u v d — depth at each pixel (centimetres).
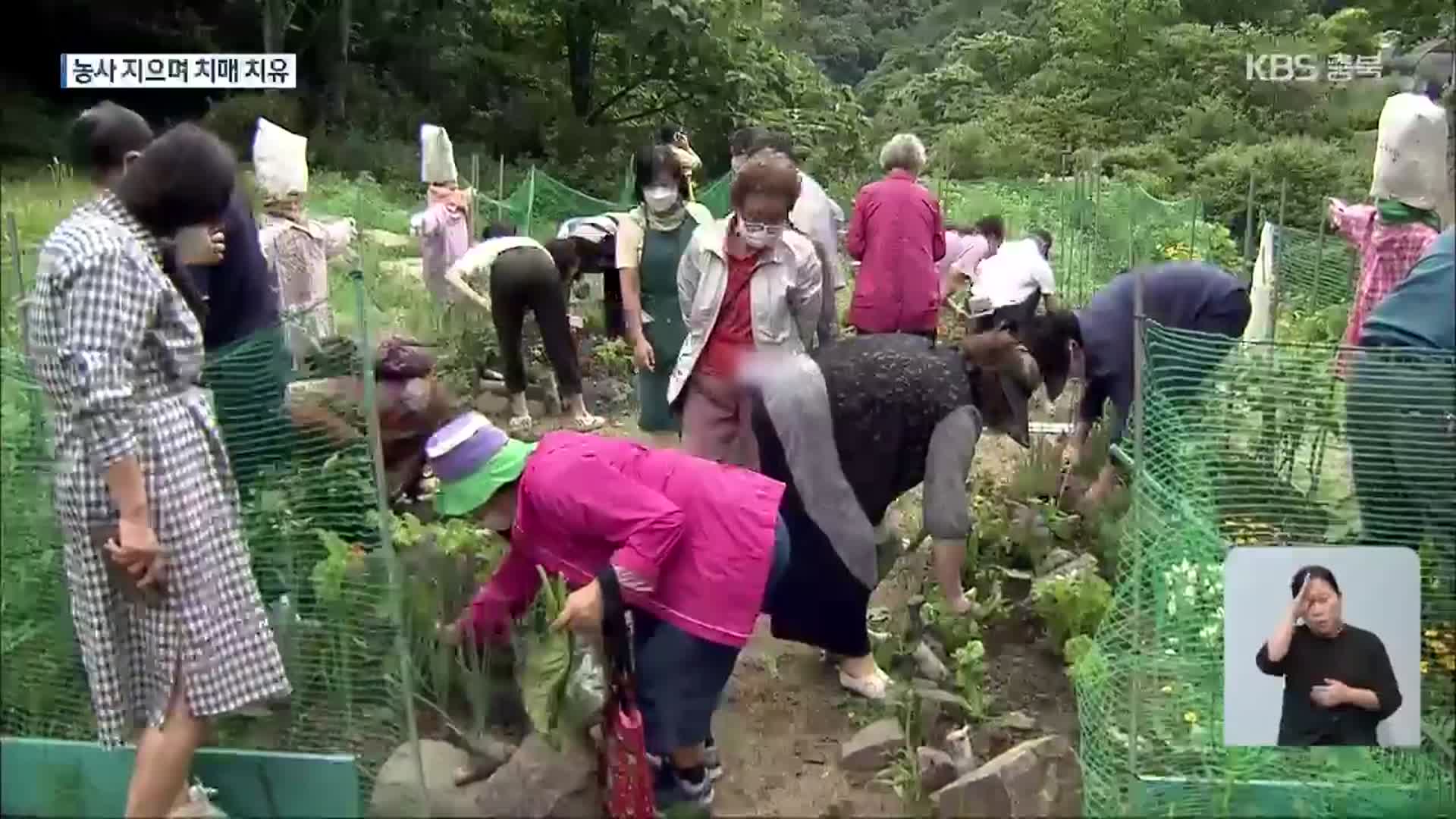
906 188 767
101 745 382
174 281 401
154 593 352
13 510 409
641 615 390
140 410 348
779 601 470
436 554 475
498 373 902
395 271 1216
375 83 2912
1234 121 2712
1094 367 624
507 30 3164
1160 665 407
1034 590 531
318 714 416
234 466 429
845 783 432
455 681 450
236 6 2789
